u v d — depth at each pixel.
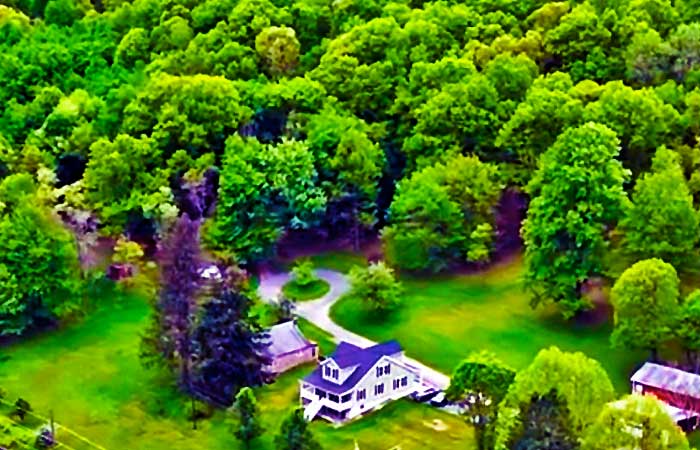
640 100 135.50
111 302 131.12
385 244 137.12
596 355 115.44
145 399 112.50
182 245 112.00
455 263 134.38
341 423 107.19
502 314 124.56
